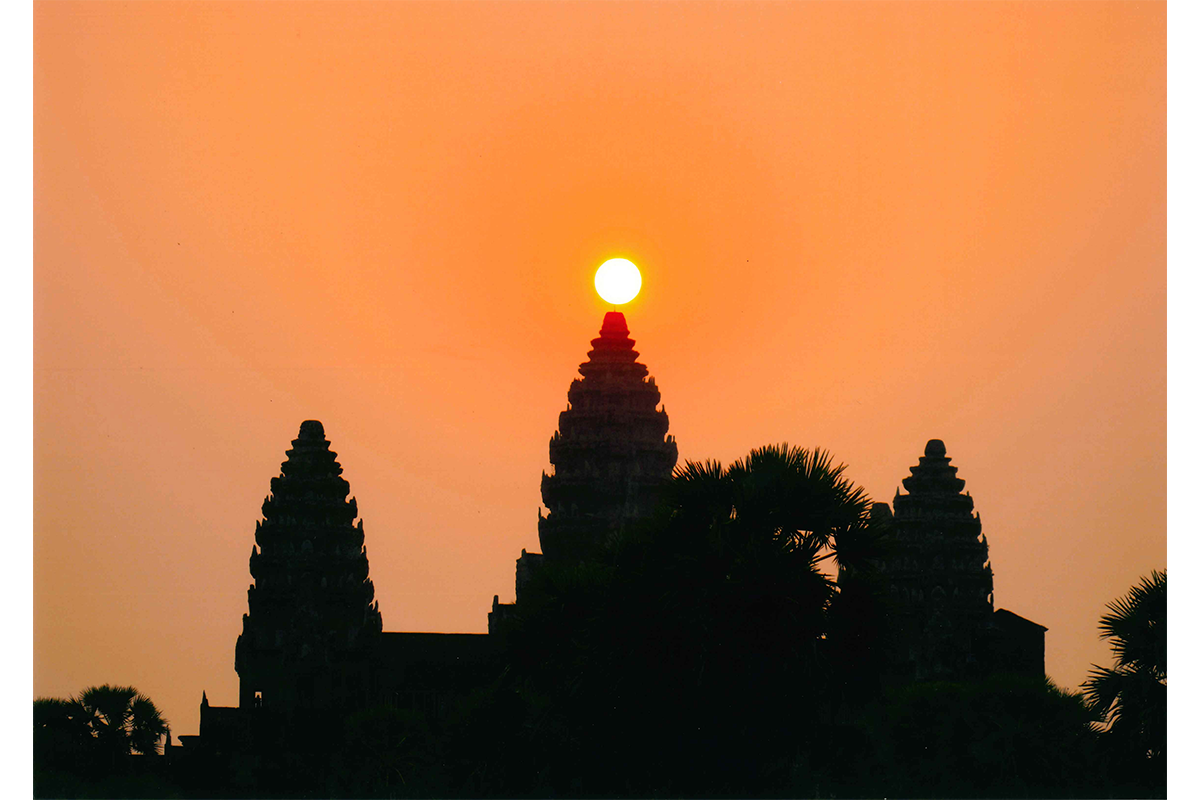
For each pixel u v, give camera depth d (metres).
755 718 56.56
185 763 179.25
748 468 58.75
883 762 92.12
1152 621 60.84
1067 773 89.88
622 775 58.62
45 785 118.56
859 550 56.81
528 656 64.00
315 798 182.88
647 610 56.28
